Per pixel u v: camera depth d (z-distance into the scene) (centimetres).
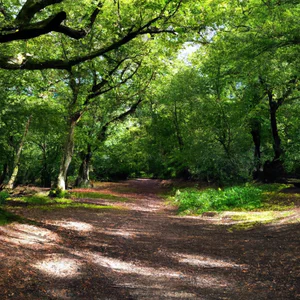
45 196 2108
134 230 1145
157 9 1175
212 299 507
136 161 5491
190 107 2795
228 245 899
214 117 2502
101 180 5159
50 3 848
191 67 2983
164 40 1434
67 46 1748
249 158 2522
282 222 1089
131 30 1247
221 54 1928
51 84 2180
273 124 2408
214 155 2389
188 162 2792
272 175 2359
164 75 2719
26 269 583
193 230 1166
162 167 4916
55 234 924
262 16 1400
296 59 1441
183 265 717
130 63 2328
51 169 3641
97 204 1936
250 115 2434
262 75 1920
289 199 1530
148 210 1886
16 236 808
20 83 2027
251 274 630
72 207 1670
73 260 687
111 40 1652
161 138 3619
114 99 2555
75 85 2073
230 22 1503
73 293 511
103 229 1108
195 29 1334
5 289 483
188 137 2762
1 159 2955
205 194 1889
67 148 2180
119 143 4366
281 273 611
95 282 574
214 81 2400
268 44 1393
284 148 2386
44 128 2533
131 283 586
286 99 2328
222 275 638
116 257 764
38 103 2275
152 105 3441
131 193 3078
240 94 2594
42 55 1531
